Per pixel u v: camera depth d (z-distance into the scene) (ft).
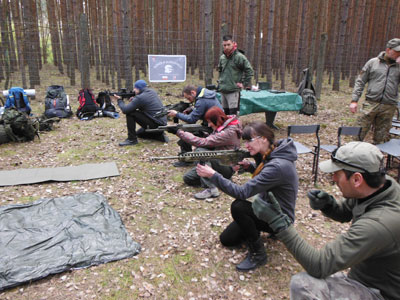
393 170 16.84
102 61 46.09
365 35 53.31
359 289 5.43
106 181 15.21
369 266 5.46
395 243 4.88
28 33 37.45
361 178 5.08
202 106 15.34
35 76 39.68
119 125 24.81
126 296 8.43
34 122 21.39
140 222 11.92
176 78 34.96
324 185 15.11
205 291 8.66
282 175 8.36
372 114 17.80
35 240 10.22
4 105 25.40
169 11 50.90
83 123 25.25
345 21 40.73
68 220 11.40
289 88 46.26
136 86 19.84
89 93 26.99
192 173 14.61
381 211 5.00
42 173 15.69
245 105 21.49
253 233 9.24
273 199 5.70
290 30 57.47
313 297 5.40
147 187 14.71
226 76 21.34
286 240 5.59
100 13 54.29
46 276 8.88
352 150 5.17
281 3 54.70
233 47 20.66
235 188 8.48
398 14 56.75
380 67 17.04
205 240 10.91
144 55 48.49
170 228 11.58
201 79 49.08
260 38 46.50
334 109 31.68
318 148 14.92
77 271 9.23
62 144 20.38
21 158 17.81
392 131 18.90
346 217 6.70
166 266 9.61
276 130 24.59
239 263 9.73
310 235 11.27
